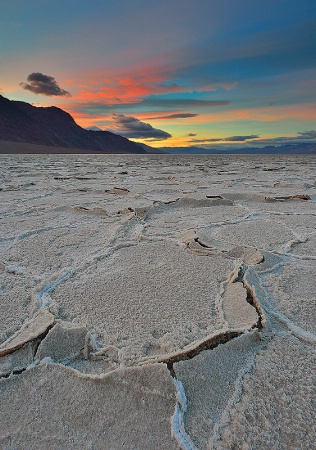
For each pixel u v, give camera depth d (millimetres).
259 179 7855
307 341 1313
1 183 6922
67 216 3666
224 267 2105
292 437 894
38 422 958
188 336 1335
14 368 1171
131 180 7812
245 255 2283
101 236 2855
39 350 1247
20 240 2732
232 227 3205
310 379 1093
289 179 7805
